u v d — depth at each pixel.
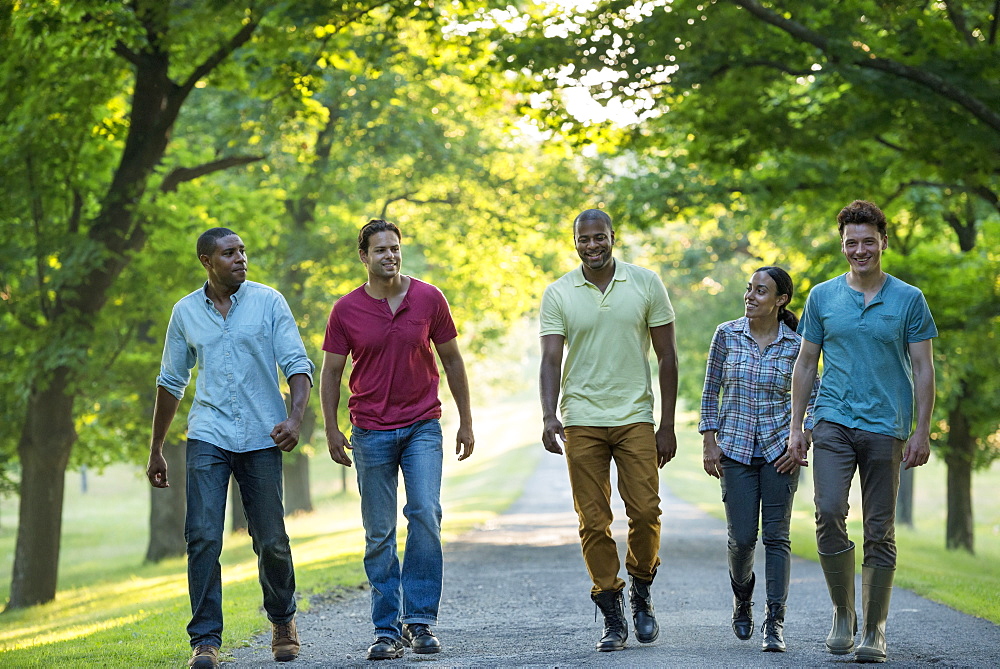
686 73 34.94
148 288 48.84
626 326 16.55
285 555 15.38
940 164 35.41
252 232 56.91
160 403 15.70
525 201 72.56
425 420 16.28
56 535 47.97
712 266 88.44
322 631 19.59
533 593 25.97
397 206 79.00
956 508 59.31
